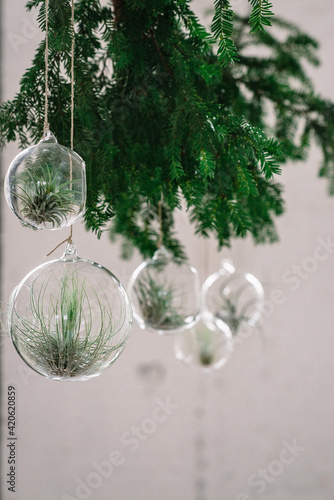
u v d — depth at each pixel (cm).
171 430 323
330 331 327
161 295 135
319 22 326
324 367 327
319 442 325
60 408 315
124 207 141
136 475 320
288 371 327
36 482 311
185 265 139
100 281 94
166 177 123
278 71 175
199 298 140
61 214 93
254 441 325
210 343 194
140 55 118
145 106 122
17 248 307
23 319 92
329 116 167
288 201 328
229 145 117
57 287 92
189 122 114
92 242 312
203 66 124
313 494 323
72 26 108
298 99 165
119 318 95
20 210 93
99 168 116
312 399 326
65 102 114
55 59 113
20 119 115
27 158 91
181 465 322
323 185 329
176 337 200
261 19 98
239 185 124
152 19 119
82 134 115
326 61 326
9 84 300
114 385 321
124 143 124
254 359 327
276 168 115
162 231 157
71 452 315
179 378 324
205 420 324
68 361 92
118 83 125
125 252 194
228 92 149
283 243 328
